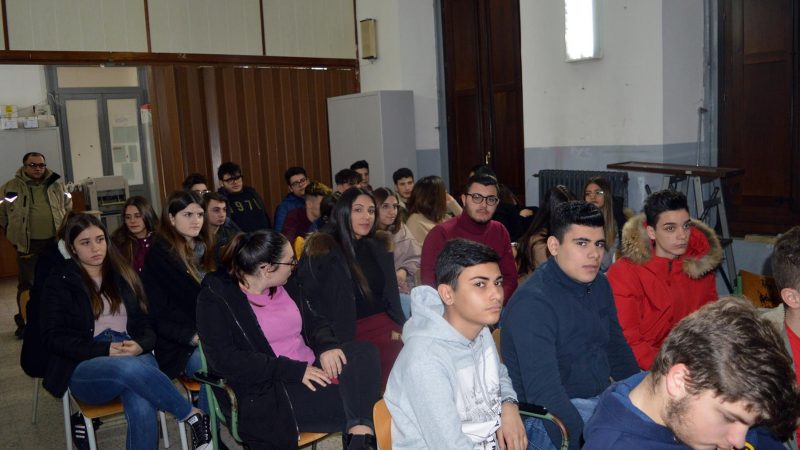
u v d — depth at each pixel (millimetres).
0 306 6301
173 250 3170
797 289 1637
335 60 7523
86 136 9000
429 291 1872
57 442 3320
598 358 2164
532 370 2002
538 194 5691
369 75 7441
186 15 6691
